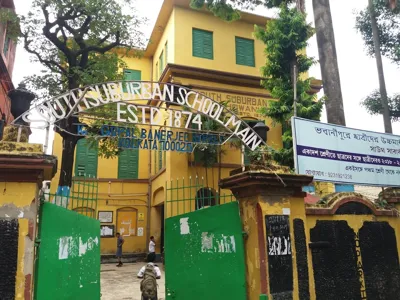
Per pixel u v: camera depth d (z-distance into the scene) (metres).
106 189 18.81
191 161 14.96
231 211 5.81
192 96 8.48
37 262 4.22
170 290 6.82
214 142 6.74
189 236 6.58
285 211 5.60
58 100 5.38
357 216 6.59
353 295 6.10
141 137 6.20
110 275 13.48
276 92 12.58
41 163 4.14
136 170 19.64
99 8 11.23
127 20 11.91
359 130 7.58
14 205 4.14
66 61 12.84
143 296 6.41
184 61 15.86
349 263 6.22
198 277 6.25
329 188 12.16
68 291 5.04
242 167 5.88
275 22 12.79
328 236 6.12
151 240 16.38
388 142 7.95
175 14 16.22
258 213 5.38
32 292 4.11
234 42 17.09
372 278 6.42
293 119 6.70
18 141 4.39
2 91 15.79
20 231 4.11
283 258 5.42
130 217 18.88
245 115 16.09
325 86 11.90
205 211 6.30
